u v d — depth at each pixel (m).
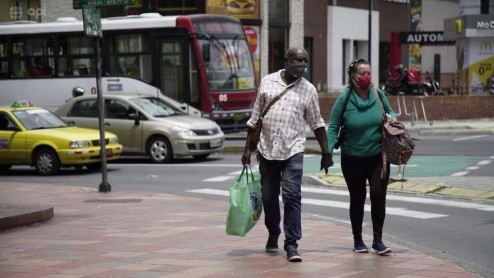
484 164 36.06
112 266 15.52
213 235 19.00
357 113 16.08
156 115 40.75
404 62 98.69
